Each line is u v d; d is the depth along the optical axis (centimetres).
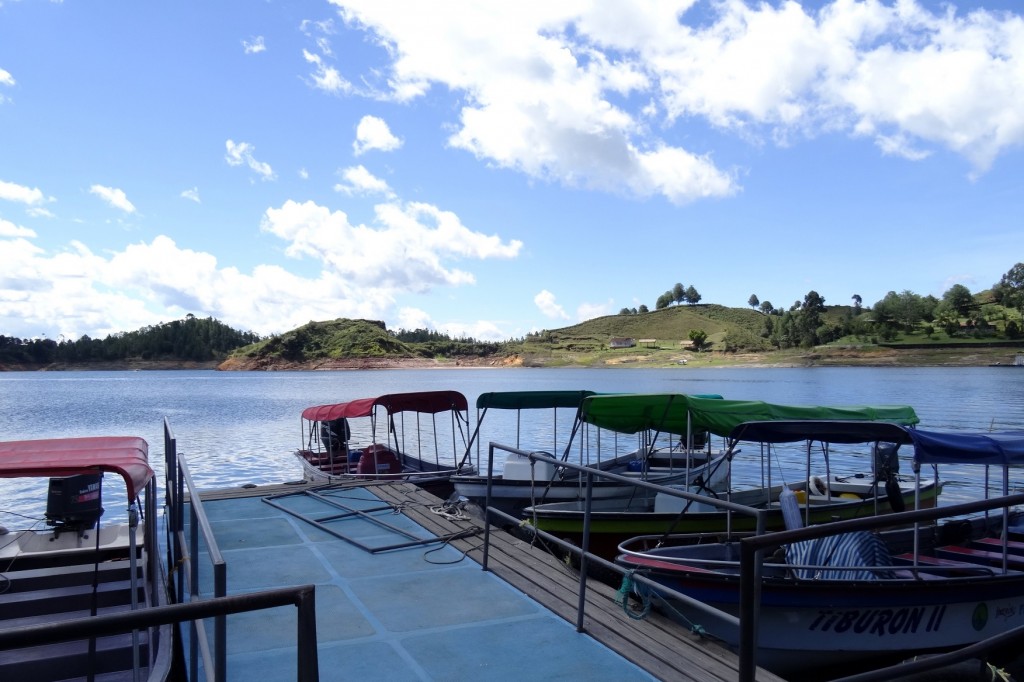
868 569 813
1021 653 403
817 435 1051
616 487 1483
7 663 623
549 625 626
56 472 567
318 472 1717
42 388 11631
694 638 616
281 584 743
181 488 776
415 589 724
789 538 332
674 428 1349
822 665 820
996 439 908
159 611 224
